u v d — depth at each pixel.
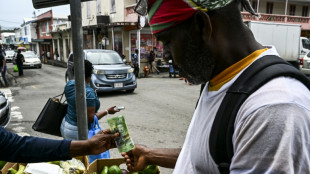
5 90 10.60
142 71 17.19
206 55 0.81
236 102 0.72
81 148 1.44
